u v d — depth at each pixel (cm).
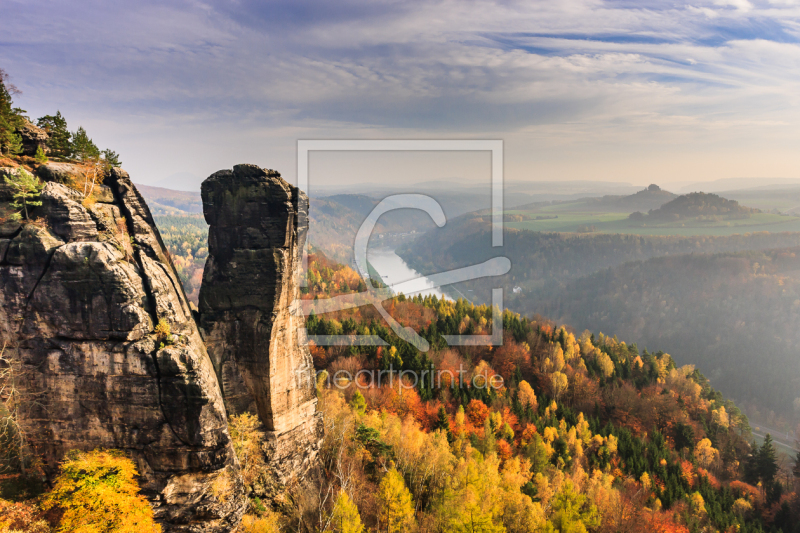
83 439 3272
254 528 3734
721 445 11900
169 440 3294
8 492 3095
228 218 4041
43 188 3256
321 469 4838
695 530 7669
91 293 3172
